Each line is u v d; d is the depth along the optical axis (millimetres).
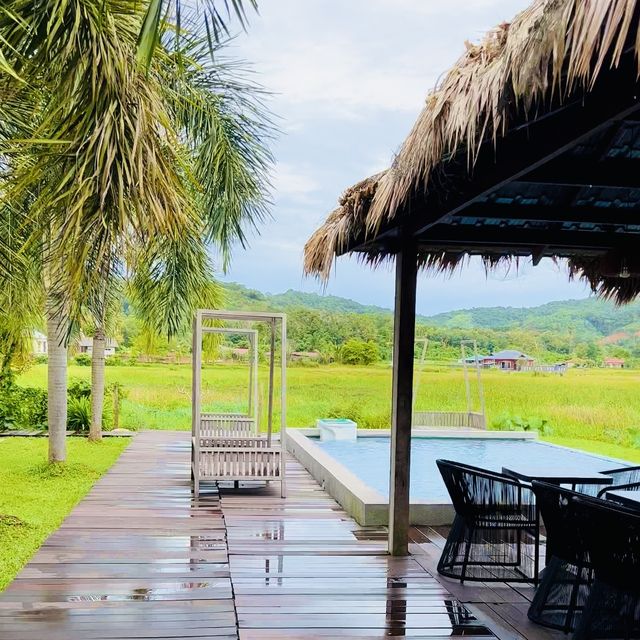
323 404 19531
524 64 2072
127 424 13422
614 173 3436
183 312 9148
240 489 7582
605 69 2225
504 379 18047
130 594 4094
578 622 3625
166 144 2922
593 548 3242
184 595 4102
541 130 2859
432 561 4914
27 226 3955
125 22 2705
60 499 6992
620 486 4336
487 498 4418
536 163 2914
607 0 1600
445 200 4020
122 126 2564
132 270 3283
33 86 2836
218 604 3973
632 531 3029
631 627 3156
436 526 6031
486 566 4590
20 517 6188
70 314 3266
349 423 13383
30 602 3926
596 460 10953
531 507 4426
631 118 2867
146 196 2674
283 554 5008
